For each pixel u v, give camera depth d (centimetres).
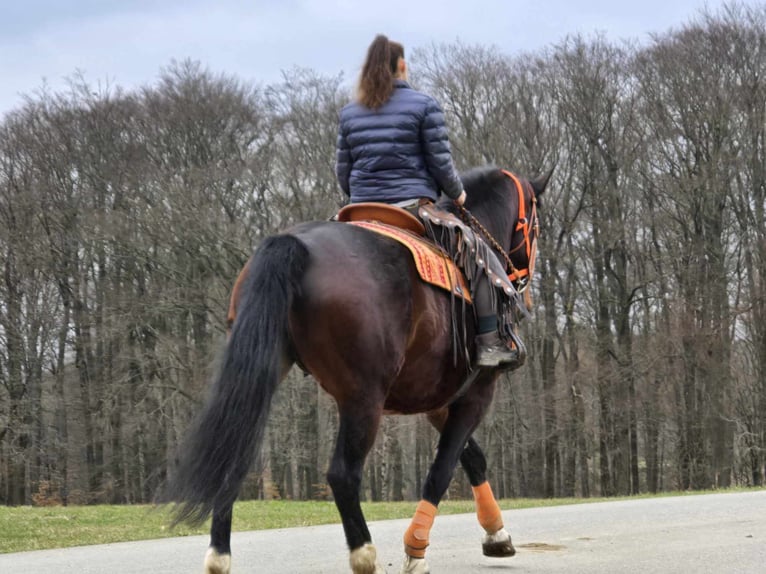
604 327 3488
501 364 586
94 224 3162
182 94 3372
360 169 599
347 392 498
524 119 3319
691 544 778
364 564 488
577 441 3472
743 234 3456
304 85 3353
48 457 3531
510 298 601
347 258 507
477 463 696
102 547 920
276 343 475
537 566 691
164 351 3206
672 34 3416
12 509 1470
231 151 3372
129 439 3469
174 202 3088
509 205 684
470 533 919
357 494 495
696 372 3394
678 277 3400
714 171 3253
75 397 3516
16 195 3362
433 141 590
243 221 3181
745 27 3344
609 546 784
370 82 593
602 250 3441
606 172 3400
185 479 456
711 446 3391
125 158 3284
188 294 3130
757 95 3291
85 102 3438
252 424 461
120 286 3316
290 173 3198
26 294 3422
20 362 3447
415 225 575
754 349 3419
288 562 762
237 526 1188
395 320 512
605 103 3369
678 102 3291
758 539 793
